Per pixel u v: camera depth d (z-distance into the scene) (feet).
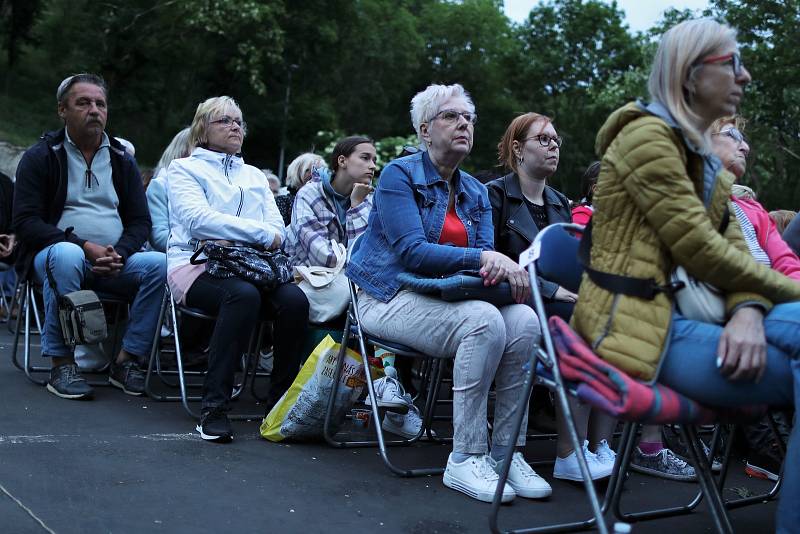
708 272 6.81
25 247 13.97
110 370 14.90
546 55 154.92
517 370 9.98
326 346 11.52
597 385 6.85
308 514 8.68
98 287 14.21
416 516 8.89
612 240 7.18
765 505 10.43
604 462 10.59
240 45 96.37
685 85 7.25
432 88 11.02
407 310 10.27
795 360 6.64
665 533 8.97
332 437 11.90
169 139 105.09
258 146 114.83
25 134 87.30
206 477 9.64
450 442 12.62
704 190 7.23
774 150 78.95
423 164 10.99
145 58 104.32
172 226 13.34
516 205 12.61
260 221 13.61
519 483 9.86
